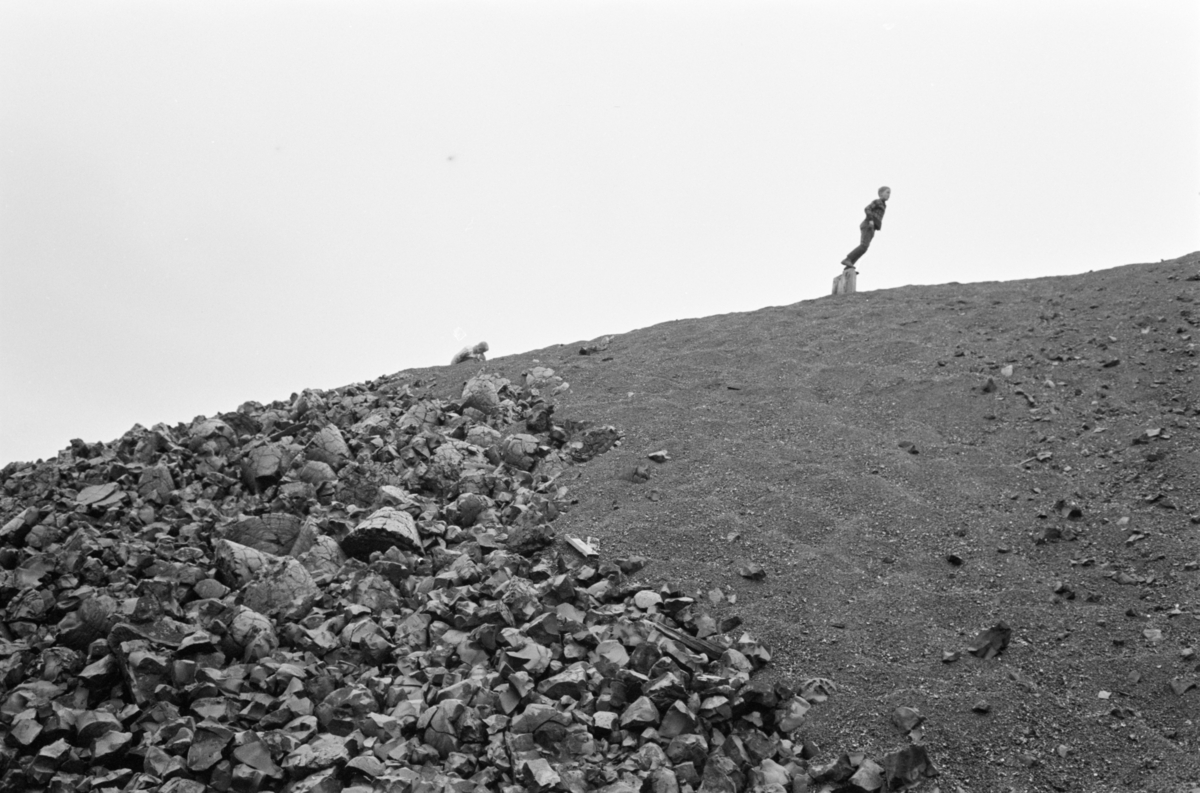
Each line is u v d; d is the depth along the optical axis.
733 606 7.36
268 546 8.38
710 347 13.05
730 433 10.21
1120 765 5.74
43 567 7.60
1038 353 11.43
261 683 6.34
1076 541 7.99
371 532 7.92
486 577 7.60
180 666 6.36
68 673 6.58
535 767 5.55
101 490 8.99
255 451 9.66
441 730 5.88
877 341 12.59
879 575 7.71
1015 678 6.41
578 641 6.70
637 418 10.63
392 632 6.98
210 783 5.64
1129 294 12.66
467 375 13.02
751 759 5.95
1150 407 9.77
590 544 8.09
